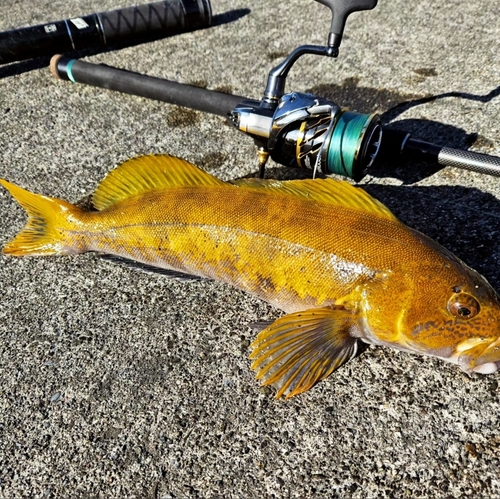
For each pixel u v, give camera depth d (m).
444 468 0.30
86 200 0.48
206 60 0.63
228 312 0.38
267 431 0.32
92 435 0.33
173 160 0.37
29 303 0.40
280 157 0.40
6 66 0.65
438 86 0.54
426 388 0.33
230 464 0.31
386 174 0.46
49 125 0.56
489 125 0.49
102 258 0.41
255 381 0.34
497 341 0.30
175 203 0.36
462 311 0.30
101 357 0.37
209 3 0.67
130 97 0.58
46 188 0.49
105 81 0.56
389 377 0.33
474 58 0.57
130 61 0.65
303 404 0.33
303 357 0.32
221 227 0.35
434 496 0.29
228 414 0.33
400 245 0.32
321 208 0.34
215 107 0.50
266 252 0.34
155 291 0.40
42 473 0.32
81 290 0.41
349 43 0.63
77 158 0.52
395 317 0.31
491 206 0.41
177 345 0.37
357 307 0.32
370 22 0.66
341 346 0.33
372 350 0.35
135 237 0.38
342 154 0.37
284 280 0.34
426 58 0.59
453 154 0.42
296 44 0.64
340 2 0.38
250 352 0.36
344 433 0.32
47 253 0.41
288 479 0.30
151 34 0.67
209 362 0.36
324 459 0.31
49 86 0.61
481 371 0.31
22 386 0.36
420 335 0.31
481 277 0.31
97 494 0.31
